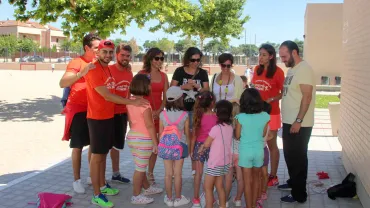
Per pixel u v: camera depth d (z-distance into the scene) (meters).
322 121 12.36
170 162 5.02
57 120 12.00
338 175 6.38
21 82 25.88
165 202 5.09
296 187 5.07
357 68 5.72
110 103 4.87
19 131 10.20
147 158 5.00
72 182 5.93
